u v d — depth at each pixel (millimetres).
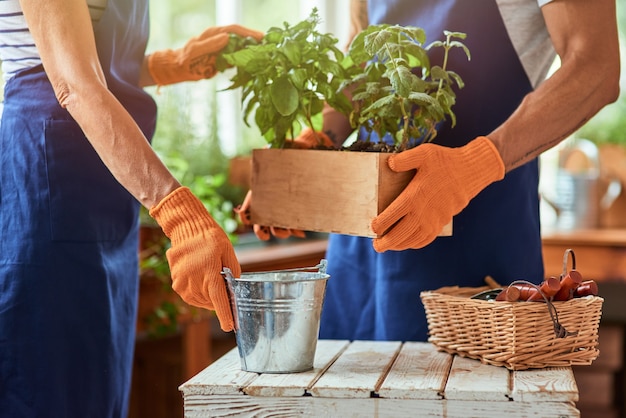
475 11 1625
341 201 1419
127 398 1693
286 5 3883
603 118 3445
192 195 1373
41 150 1540
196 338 2570
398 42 1479
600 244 2838
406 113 1429
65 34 1418
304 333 1330
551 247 2898
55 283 1532
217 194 3250
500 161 1413
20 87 1574
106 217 1601
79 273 1555
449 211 1373
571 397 1190
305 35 1554
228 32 1866
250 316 1317
